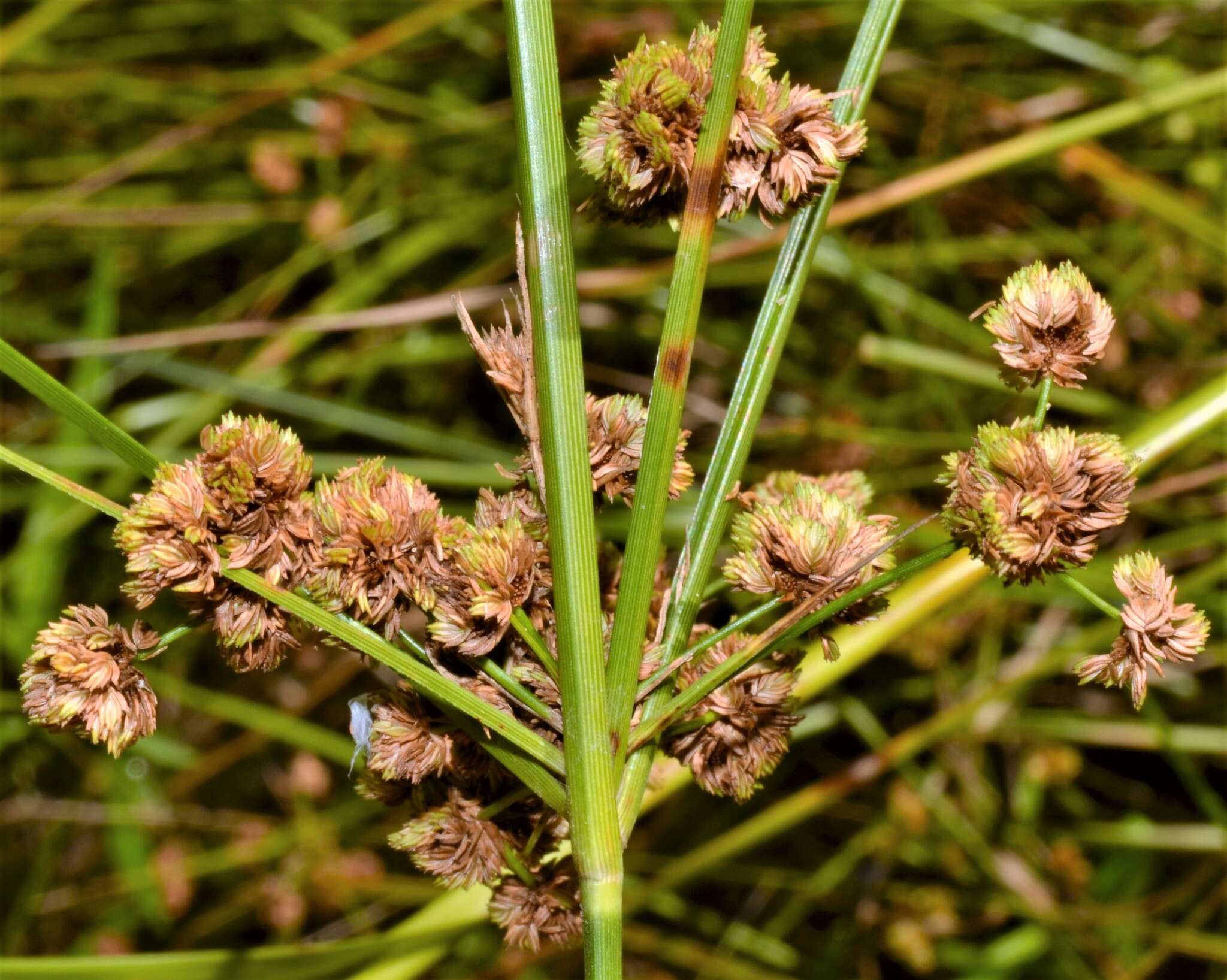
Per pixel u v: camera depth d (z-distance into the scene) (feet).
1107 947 1.55
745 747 0.87
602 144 0.83
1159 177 1.81
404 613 0.84
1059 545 0.82
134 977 1.08
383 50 1.90
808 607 0.84
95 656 0.82
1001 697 1.57
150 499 0.82
